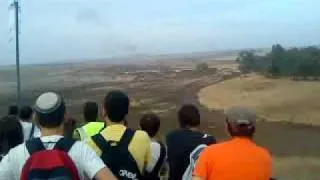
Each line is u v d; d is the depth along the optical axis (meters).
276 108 70.75
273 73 109.12
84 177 3.62
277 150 40.91
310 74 104.00
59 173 3.47
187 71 173.50
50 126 3.72
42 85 129.88
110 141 4.66
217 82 112.25
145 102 81.81
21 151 3.63
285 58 111.25
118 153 4.62
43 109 3.68
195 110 6.22
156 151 5.15
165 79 141.62
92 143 4.68
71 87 118.25
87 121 7.43
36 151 3.59
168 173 6.07
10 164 3.63
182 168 5.95
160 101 83.50
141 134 4.76
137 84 126.31
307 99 75.44
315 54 112.25
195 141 5.98
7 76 193.50
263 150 4.92
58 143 3.62
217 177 4.79
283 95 80.69
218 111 70.81
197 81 123.12
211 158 4.84
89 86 124.88
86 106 7.43
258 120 61.28
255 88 92.75
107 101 4.82
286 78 104.94
